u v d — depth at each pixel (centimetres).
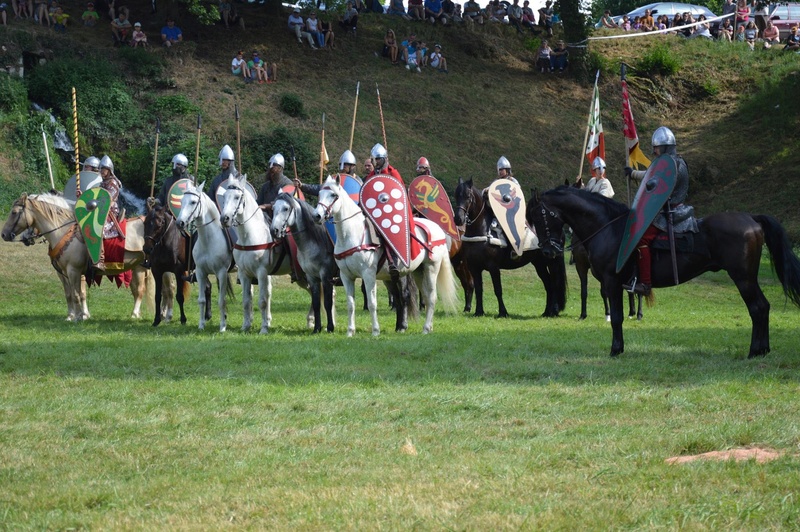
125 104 4359
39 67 4378
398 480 838
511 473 845
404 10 5841
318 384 1309
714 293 2931
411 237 1844
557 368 1409
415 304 1955
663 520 711
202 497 808
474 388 1262
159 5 5059
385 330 1962
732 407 1098
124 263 2195
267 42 5119
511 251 2262
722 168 4925
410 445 952
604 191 2238
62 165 4172
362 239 1833
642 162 2056
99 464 930
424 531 703
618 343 1552
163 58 4697
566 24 5647
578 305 2622
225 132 4356
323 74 5028
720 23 6297
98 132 4253
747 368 1386
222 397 1225
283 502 785
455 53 5606
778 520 704
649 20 6238
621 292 1555
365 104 4903
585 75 5578
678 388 1237
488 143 4878
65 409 1173
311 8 5497
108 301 2677
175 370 1437
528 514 725
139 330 1986
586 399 1179
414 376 1366
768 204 4566
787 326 2073
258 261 1912
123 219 2217
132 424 1091
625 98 2056
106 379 1367
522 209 2259
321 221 1755
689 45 5988
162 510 785
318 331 1909
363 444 979
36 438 1034
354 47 5347
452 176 4559
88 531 740
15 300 2645
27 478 890
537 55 5647
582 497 771
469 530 699
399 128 4812
